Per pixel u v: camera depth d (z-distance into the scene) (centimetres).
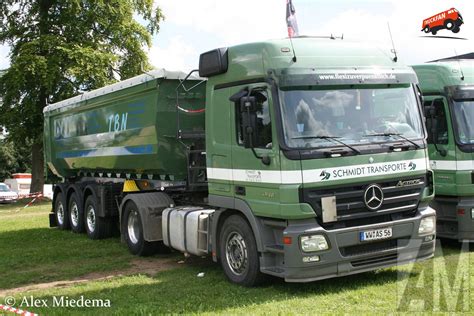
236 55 757
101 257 1070
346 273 688
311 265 668
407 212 745
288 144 673
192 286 780
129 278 860
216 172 799
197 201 1001
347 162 689
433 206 1004
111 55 3080
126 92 1120
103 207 1276
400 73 755
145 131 1046
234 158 758
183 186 1038
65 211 1537
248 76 731
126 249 1143
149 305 686
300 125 683
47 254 1116
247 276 745
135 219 1073
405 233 724
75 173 1611
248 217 733
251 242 739
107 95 1223
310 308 632
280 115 680
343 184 687
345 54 730
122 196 1228
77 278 903
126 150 1145
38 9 3153
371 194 700
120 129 1171
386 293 678
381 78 736
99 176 1459
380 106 734
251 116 691
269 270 713
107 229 1315
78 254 1108
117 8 3200
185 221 901
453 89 950
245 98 691
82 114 1409
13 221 1900
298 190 667
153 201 1034
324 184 675
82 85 3042
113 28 3173
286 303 658
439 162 971
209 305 674
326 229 682
